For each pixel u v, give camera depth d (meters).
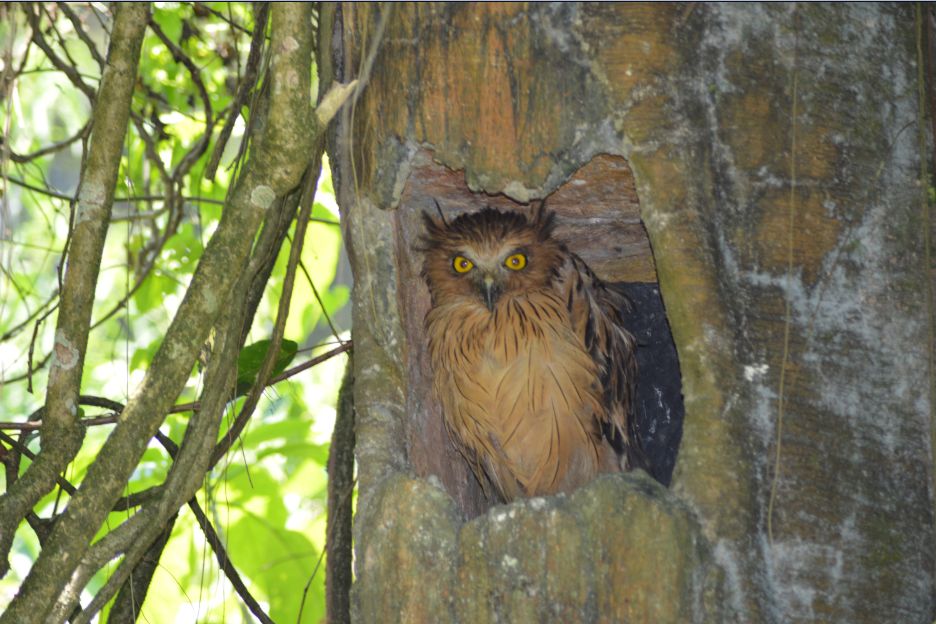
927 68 7.36
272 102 6.82
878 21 7.24
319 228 12.05
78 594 6.82
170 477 7.20
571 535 6.07
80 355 7.54
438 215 9.74
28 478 7.32
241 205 6.98
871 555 6.36
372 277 7.27
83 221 7.52
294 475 12.57
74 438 7.52
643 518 6.00
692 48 6.86
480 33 7.01
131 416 6.89
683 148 6.71
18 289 10.30
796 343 6.59
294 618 11.14
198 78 10.14
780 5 7.03
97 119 7.55
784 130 6.86
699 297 6.50
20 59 10.67
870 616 6.25
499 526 6.18
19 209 13.30
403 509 6.38
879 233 6.90
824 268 6.76
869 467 6.52
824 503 6.35
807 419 6.47
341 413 8.82
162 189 12.09
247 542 11.32
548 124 6.87
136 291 11.30
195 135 12.04
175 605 11.26
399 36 7.19
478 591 6.15
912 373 6.75
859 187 6.92
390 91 7.19
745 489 6.23
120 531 7.01
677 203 6.63
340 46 7.68
